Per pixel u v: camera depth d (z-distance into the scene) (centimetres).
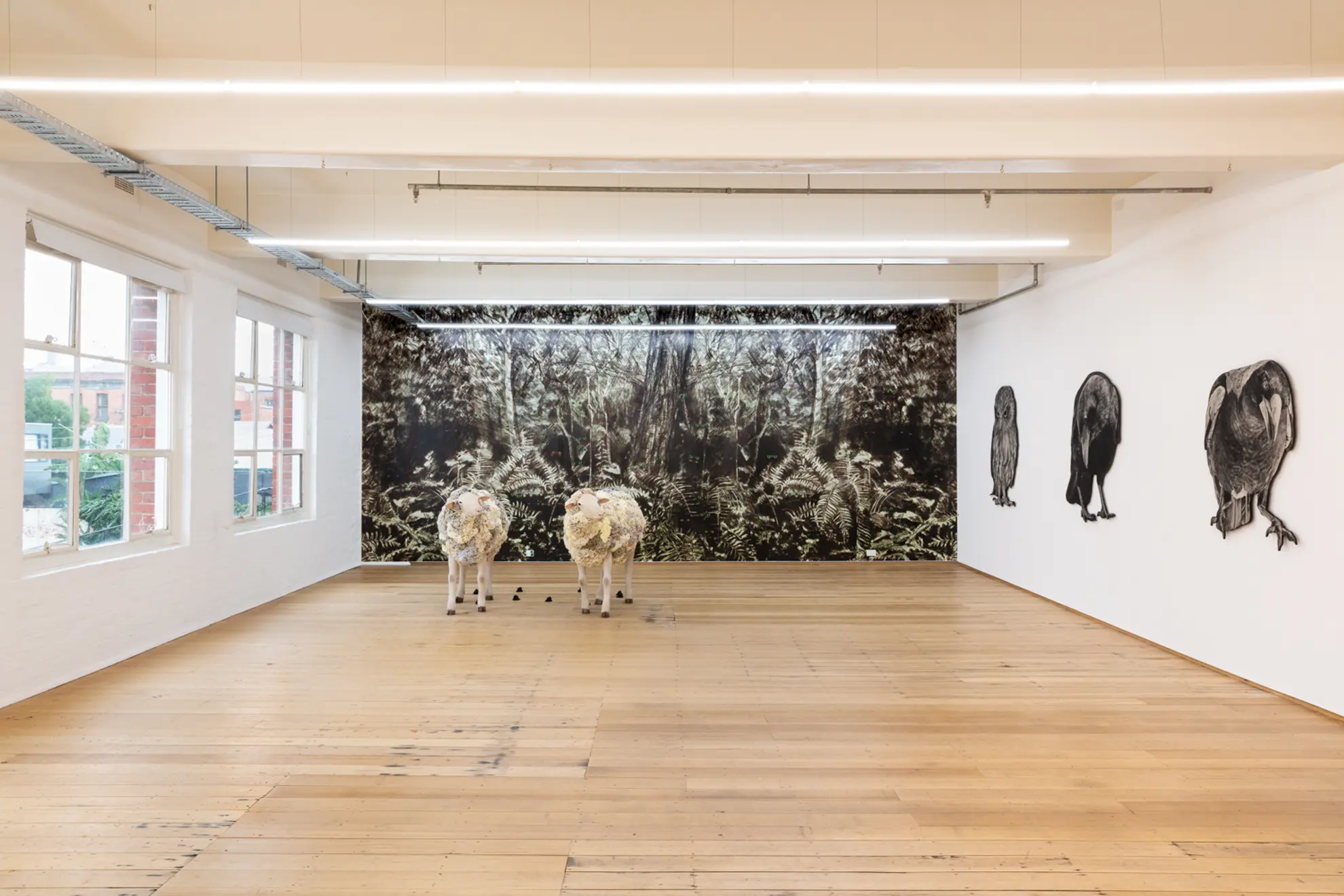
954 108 409
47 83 299
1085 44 385
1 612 405
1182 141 403
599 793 312
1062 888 245
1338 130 395
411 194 634
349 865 256
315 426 802
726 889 243
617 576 844
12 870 251
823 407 939
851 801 305
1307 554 423
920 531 942
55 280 457
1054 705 422
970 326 906
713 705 419
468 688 445
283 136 404
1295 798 310
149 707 409
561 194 635
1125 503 593
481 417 925
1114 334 611
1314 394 419
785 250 611
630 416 930
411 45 387
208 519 601
